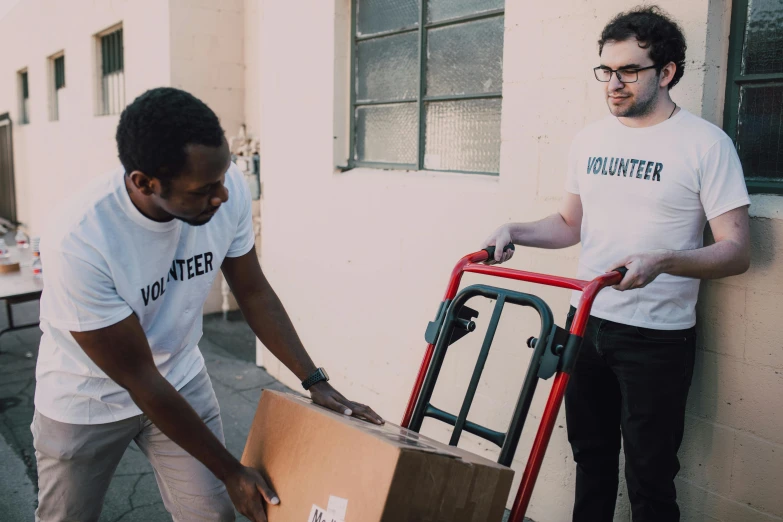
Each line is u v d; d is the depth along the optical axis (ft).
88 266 4.75
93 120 27.53
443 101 10.41
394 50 11.28
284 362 6.07
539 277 5.69
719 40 7.00
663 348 6.38
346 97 12.17
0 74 44.37
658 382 6.40
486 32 9.63
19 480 10.42
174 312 5.65
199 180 4.42
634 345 6.45
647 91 6.14
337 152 12.14
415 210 10.33
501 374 9.19
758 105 6.98
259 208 19.62
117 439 5.80
